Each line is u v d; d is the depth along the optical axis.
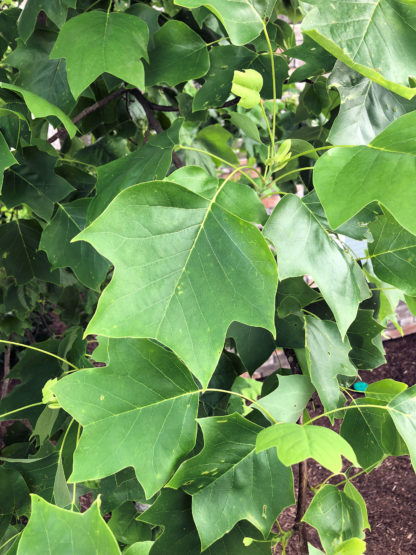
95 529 0.33
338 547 0.39
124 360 0.40
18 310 1.00
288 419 0.45
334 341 0.48
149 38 0.48
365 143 0.44
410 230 0.28
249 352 0.52
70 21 0.44
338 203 0.30
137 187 0.33
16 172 0.52
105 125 0.75
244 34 0.37
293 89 1.23
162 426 0.40
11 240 0.63
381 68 0.38
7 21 0.60
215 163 0.84
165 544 0.44
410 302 0.51
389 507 1.86
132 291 0.32
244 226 0.34
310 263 0.38
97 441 0.38
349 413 0.47
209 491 0.41
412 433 0.40
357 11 0.38
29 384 0.61
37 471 0.55
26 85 0.50
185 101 0.63
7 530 0.53
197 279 0.34
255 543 0.45
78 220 0.54
